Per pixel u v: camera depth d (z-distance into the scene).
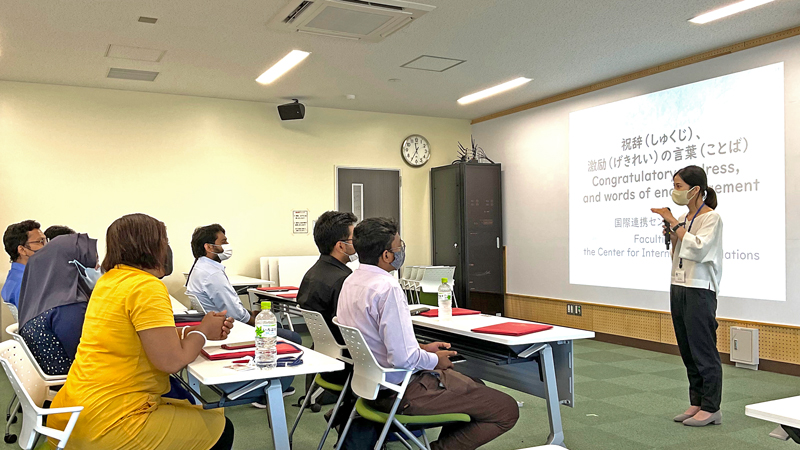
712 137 6.42
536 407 4.73
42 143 7.49
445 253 9.62
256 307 7.71
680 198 4.28
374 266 2.95
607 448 3.78
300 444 3.86
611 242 7.62
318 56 6.55
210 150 8.45
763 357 5.91
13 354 2.57
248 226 8.68
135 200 7.98
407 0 4.99
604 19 5.50
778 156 5.82
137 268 2.37
